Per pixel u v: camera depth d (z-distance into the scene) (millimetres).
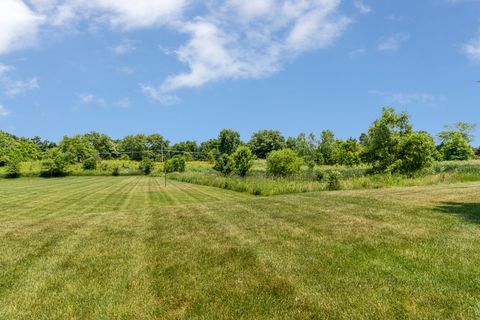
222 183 33438
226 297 4547
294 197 14930
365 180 23156
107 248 7266
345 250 6188
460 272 4859
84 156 82375
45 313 4332
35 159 97375
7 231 9406
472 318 3658
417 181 22719
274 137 130875
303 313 4004
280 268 5465
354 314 3891
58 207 18891
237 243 7156
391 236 6918
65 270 5898
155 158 113562
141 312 4262
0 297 4848
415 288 4426
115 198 24047
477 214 8781
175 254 6602
